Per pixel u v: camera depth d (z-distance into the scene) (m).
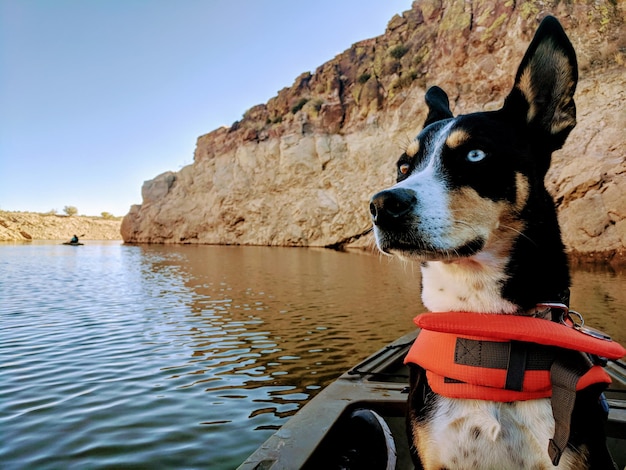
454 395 0.40
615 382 0.78
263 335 1.74
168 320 2.03
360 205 8.08
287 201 9.14
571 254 4.28
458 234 0.39
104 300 2.59
